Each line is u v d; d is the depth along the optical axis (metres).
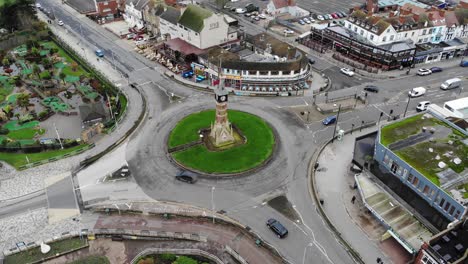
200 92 119.62
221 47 131.62
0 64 137.88
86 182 85.50
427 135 81.19
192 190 83.38
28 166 89.81
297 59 118.44
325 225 75.12
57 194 82.56
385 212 73.25
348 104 112.44
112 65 134.75
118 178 86.44
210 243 72.00
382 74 130.00
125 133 100.19
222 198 81.31
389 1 180.12
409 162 73.88
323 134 100.56
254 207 79.06
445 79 127.31
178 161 90.69
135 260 69.00
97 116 106.06
